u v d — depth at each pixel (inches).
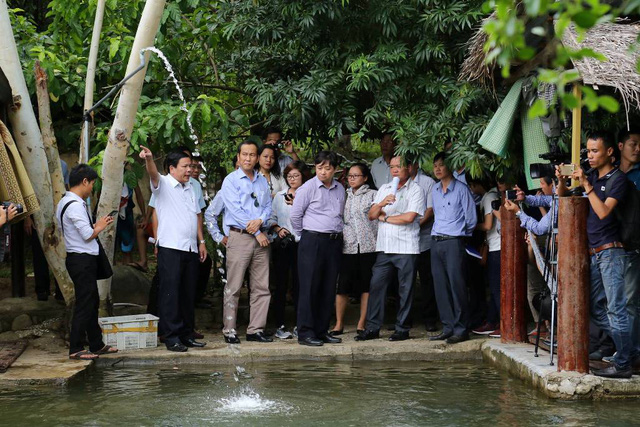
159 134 346.0
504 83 298.7
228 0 382.0
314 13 339.6
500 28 90.7
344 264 344.2
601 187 244.8
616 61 239.0
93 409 233.3
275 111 371.6
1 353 294.8
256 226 320.5
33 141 302.0
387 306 393.1
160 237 309.0
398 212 331.9
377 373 288.7
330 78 346.3
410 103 350.9
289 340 332.8
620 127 295.4
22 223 354.6
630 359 248.5
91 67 325.7
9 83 295.3
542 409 235.0
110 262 323.3
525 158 291.3
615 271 241.1
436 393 256.4
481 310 350.9
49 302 349.4
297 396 251.1
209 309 370.0
